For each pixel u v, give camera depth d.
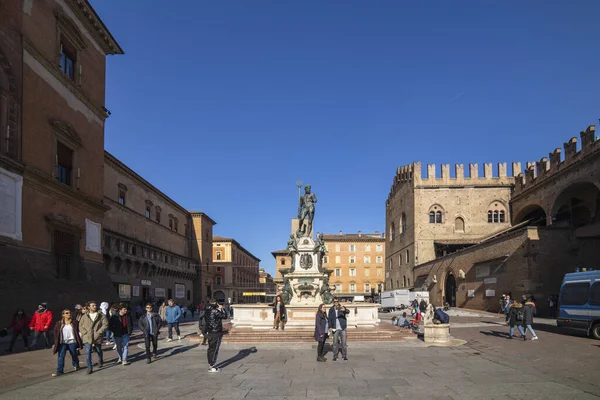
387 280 81.44
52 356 16.03
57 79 27.42
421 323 31.16
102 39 33.91
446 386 10.87
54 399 9.87
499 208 62.34
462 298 49.75
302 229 27.56
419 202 64.19
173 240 70.62
